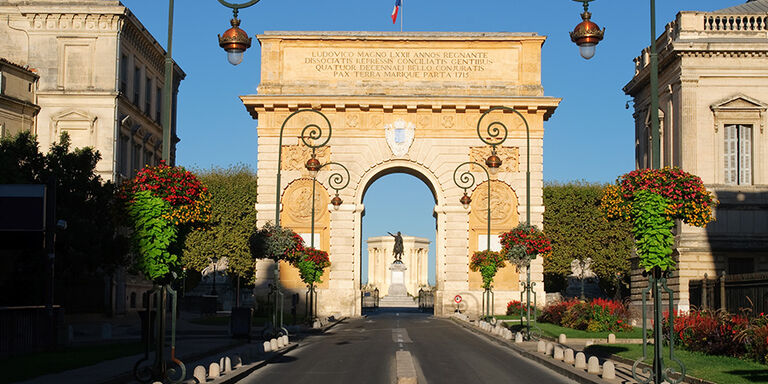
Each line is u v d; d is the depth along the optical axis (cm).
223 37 3266
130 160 7894
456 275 8244
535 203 8244
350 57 8412
